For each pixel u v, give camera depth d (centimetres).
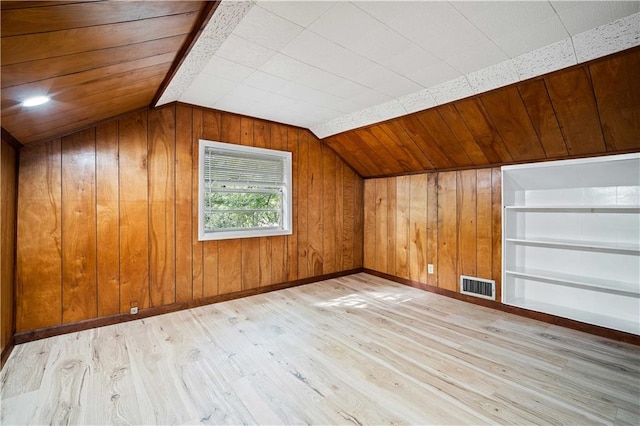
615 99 206
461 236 355
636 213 263
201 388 188
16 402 173
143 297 296
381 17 167
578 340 252
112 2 109
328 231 441
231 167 351
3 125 188
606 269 279
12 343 232
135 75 200
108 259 279
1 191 204
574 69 199
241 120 353
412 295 374
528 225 331
